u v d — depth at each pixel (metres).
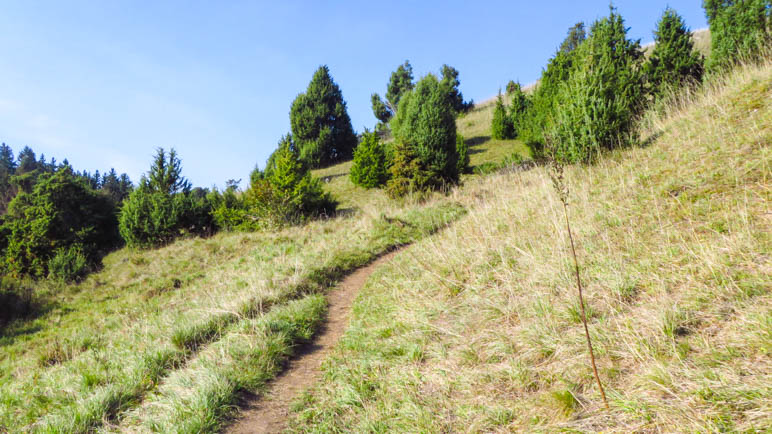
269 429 3.50
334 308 6.81
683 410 2.23
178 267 13.78
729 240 3.70
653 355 2.75
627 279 3.91
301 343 5.44
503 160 20.94
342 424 3.39
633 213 5.36
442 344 4.20
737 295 3.04
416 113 17.39
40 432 3.71
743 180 4.82
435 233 10.35
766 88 7.11
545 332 3.60
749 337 2.55
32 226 18.77
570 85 9.75
